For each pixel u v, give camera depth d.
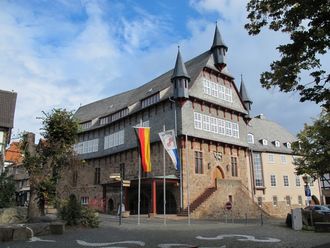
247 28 10.52
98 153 49.47
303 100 10.01
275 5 9.59
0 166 35.44
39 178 20.23
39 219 19.08
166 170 36.44
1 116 37.03
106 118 49.59
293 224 20.94
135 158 42.00
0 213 20.56
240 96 44.31
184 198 34.06
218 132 39.72
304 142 30.58
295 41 9.27
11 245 12.83
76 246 12.69
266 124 57.34
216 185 35.03
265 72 10.19
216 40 42.25
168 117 37.69
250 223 26.22
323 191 56.72
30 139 21.45
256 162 49.47
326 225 19.36
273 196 49.03
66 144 21.53
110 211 39.09
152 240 14.52
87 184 49.84
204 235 16.77
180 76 36.53
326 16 8.75
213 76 41.12
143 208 38.44
